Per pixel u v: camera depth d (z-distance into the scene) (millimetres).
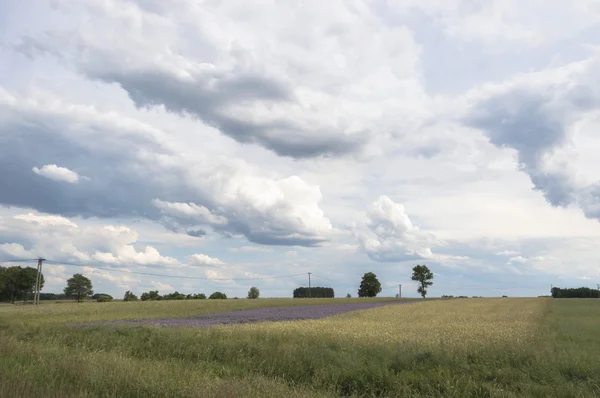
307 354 13625
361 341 16828
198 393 8539
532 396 9992
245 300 82688
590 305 68875
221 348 15070
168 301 73000
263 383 9727
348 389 11094
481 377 11391
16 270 119750
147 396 8641
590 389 10242
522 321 32906
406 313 47469
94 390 8648
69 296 136625
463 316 41188
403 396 10180
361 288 138250
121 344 16578
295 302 82125
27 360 11586
